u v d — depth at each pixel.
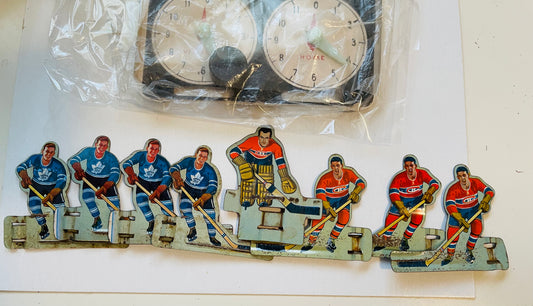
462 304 0.54
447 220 0.55
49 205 0.53
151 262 0.53
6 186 0.53
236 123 0.56
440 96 0.59
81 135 0.55
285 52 0.56
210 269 0.53
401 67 0.59
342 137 0.57
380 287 0.54
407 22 0.60
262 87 0.55
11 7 0.58
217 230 0.53
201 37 0.56
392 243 0.54
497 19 0.62
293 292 0.53
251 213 0.53
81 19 0.58
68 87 0.56
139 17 0.56
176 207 0.54
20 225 0.52
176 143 0.55
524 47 0.61
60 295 0.52
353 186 0.55
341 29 0.57
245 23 0.56
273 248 0.53
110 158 0.54
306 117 0.57
